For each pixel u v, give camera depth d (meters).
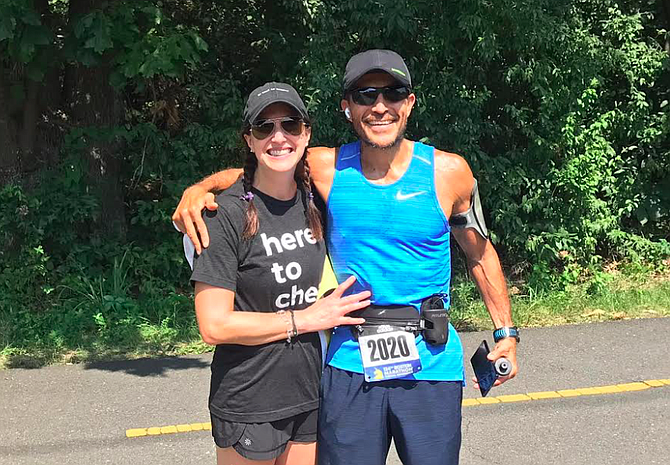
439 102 7.93
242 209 2.42
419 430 2.47
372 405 2.46
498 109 8.67
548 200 8.48
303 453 2.60
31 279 7.30
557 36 7.91
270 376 2.46
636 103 8.87
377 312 2.49
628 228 9.66
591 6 8.80
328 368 2.52
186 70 8.15
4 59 7.33
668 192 9.38
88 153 7.86
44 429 4.56
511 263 8.88
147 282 7.68
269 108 2.36
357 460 2.48
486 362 2.71
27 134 7.59
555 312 7.45
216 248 2.38
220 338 2.36
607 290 8.16
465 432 4.50
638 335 6.59
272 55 8.45
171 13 8.12
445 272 2.57
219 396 2.50
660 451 4.23
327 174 2.54
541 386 5.30
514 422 4.65
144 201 8.18
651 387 5.27
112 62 6.96
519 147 8.75
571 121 8.32
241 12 8.75
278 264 2.43
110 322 6.93
